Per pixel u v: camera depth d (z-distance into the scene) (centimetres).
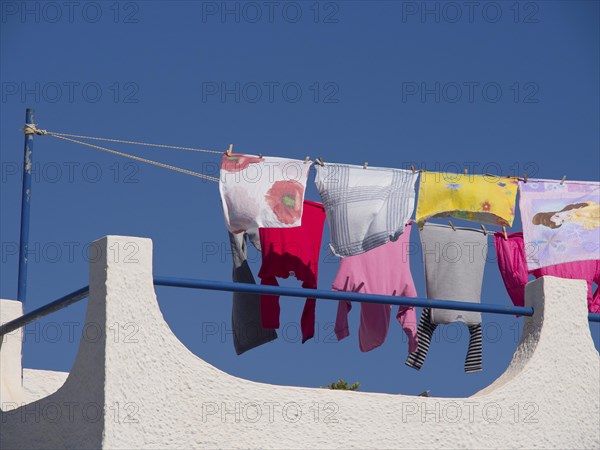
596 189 1237
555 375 1052
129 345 914
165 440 907
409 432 985
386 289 1226
